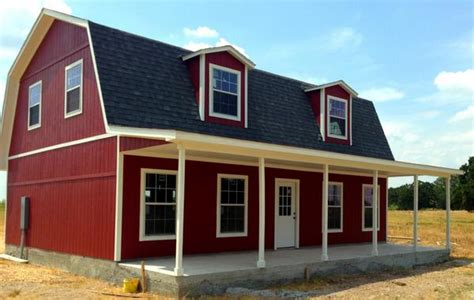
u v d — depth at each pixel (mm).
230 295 9609
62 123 14086
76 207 13016
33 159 15680
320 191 17141
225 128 13734
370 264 13906
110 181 11711
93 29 12492
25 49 15844
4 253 17125
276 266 11195
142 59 12953
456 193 69875
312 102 17562
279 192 15711
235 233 14109
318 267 12281
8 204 17172
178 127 12445
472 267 15641
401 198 83062
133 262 11359
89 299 9469
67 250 13219
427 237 25969
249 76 15836
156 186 12242
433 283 12352
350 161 13141
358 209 18734
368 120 20188
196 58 13648
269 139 14781
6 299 9508
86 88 12930
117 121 11383
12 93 17016
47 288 10656
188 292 9492
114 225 11422
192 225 12984
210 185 13508
